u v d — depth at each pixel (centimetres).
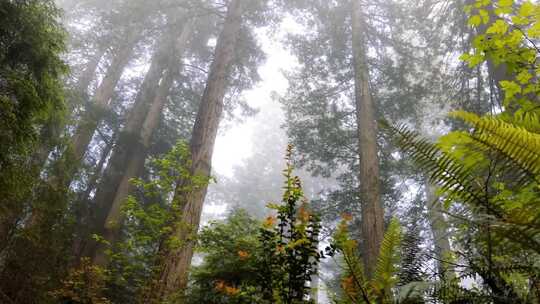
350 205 1236
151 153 1459
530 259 164
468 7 273
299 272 248
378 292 192
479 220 130
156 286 492
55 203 677
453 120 1044
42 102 534
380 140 1187
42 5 577
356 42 1144
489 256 162
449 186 160
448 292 177
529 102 241
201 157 809
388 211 1152
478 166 151
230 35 1122
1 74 485
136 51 1728
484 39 262
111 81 1509
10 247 591
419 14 1128
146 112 1477
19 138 495
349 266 205
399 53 1268
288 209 278
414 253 223
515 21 246
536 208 114
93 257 985
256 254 295
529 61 253
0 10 503
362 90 1050
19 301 566
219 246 550
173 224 539
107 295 689
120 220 1070
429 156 163
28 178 568
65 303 583
